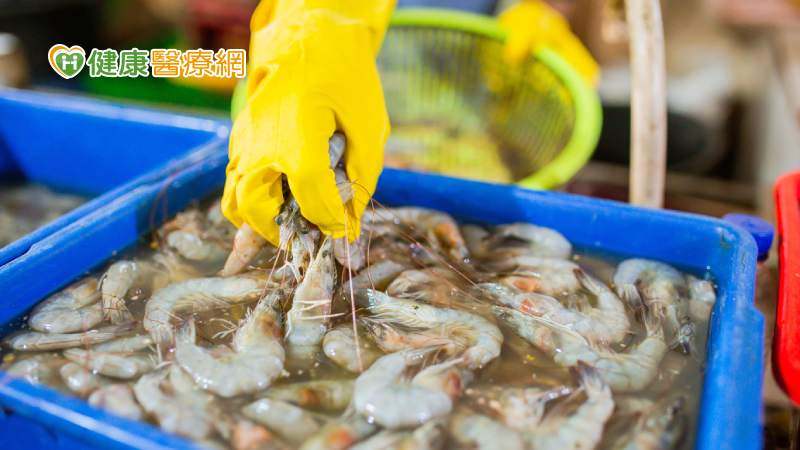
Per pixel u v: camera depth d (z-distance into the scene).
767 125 1.79
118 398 0.79
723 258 0.94
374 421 0.79
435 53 1.41
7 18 1.86
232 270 0.96
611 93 1.92
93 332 0.87
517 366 0.85
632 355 0.86
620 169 1.67
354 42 0.86
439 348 0.86
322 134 0.82
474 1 1.62
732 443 0.72
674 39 2.31
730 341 0.80
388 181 1.07
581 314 0.90
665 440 0.77
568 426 0.78
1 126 1.30
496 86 1.40
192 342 0.85
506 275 0.96
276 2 0.92
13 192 1.28
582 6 1.94
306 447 0.76
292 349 0.86
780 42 1.82
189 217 1.04
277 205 0.86
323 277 0.88
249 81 0.88
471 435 0.78
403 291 0.93
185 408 0.79
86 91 1.82
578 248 1.01
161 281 0.95
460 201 1.05
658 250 0.98
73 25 2.04
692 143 1.72
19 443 0.79
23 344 0.86
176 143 1.22
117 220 0.98
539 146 1.32
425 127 1.42
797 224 0.90
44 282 0.92
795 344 0.80
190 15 1.82
